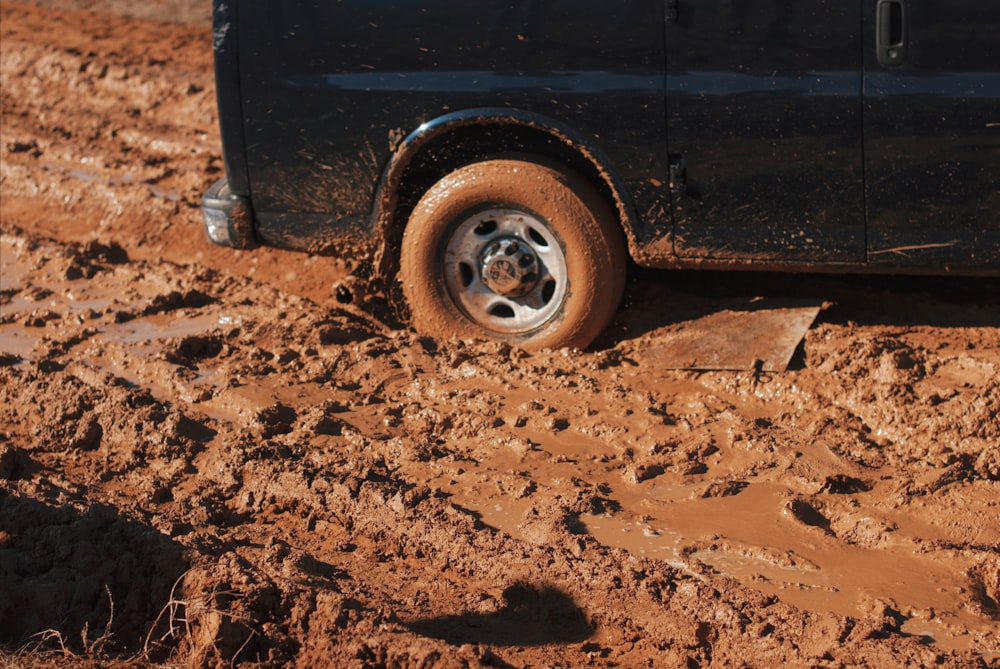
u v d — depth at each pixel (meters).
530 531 4.43
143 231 8.27
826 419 5.14
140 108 11.14
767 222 5.44
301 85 5.66
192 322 6.37
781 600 3.96
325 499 4.75
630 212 5.57
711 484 4.63
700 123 5.35
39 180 9.16
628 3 5.30
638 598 4.04
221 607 3.96
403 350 5.82
